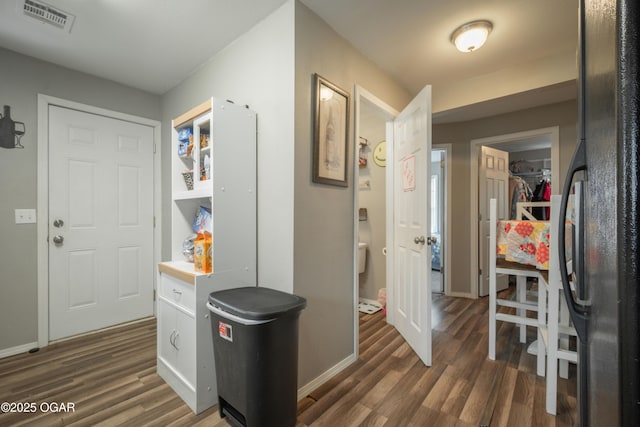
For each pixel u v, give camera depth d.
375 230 3.27
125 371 1.95
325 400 1.65
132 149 2.83
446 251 3.78
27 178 2.27
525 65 2.39
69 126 2.47
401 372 1.93
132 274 2.83
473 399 1.65
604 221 0.49
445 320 2.88
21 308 2.24
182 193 1.94
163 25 1.89
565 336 1.84
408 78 2.66
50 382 1.82
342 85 2.01
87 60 2.34
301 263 1.70
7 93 2.18
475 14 1.82
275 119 1.75
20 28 1.92
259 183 1.84
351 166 2.11
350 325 2.07
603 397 0.50
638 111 0.38
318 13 1.79
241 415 1.36
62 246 2.44
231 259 1.71
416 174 2.17
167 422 1.47
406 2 1.71
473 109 3.06
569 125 3.01
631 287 0.39
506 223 2.15
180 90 2.71
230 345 1.36
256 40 1.89
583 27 0.72
